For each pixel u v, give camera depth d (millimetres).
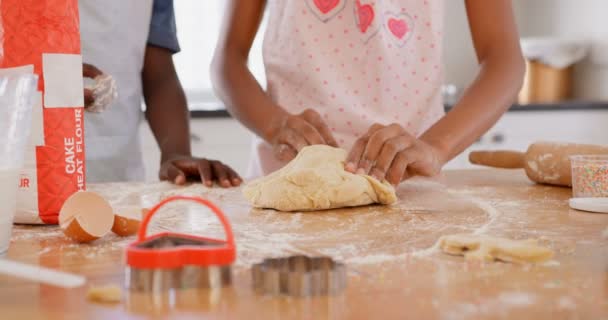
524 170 1345
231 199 1107
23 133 747
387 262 674
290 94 1440
